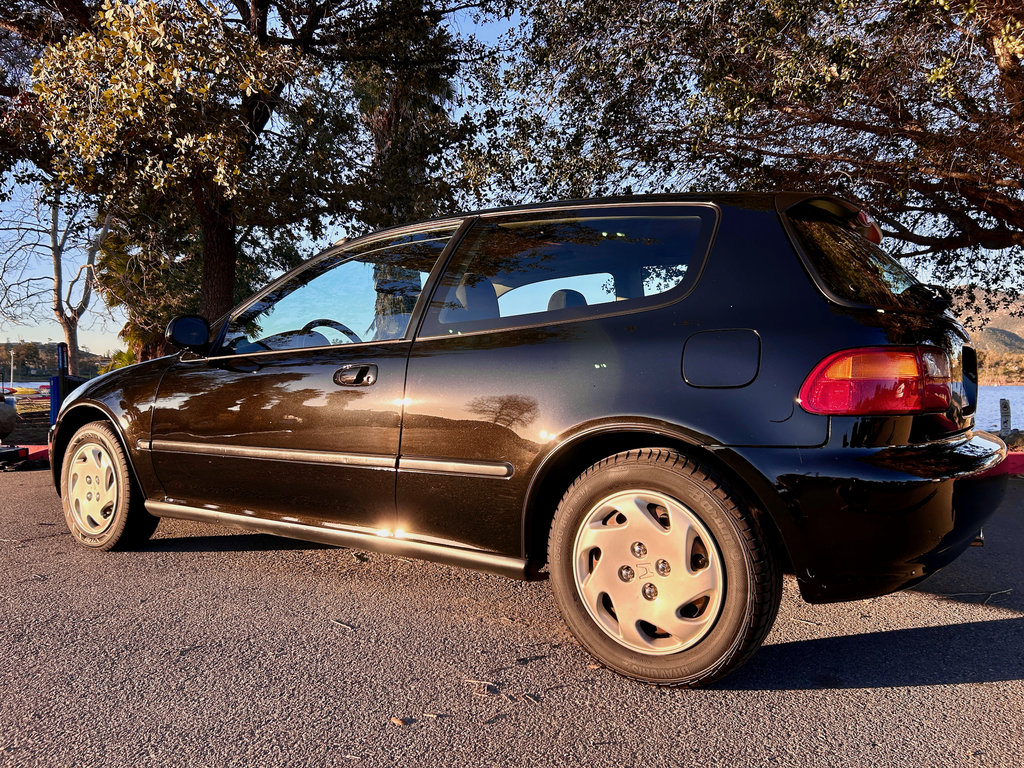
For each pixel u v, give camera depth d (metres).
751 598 2.03
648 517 2.18
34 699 2.06
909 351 2.04
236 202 10.10
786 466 1.99
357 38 12.32
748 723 1.96
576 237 2.64
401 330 2.87
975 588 3.20
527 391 2.40
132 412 3.58
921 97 8.19
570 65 8.91
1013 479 6.13
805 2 7.23
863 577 1.98
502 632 2.61
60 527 4.30
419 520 2.67
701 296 2.27
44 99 8.38
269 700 2.06
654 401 2.17
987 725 1.95
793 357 2.05
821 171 9.55
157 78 7.92
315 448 2.90
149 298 19.52
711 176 9.66
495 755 1.79
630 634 2.21
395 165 11.45
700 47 7.95
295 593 3.04
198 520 3.37
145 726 1.91
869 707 2.05
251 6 10.93
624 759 1.77
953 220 10.38
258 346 3.31
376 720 1.96
